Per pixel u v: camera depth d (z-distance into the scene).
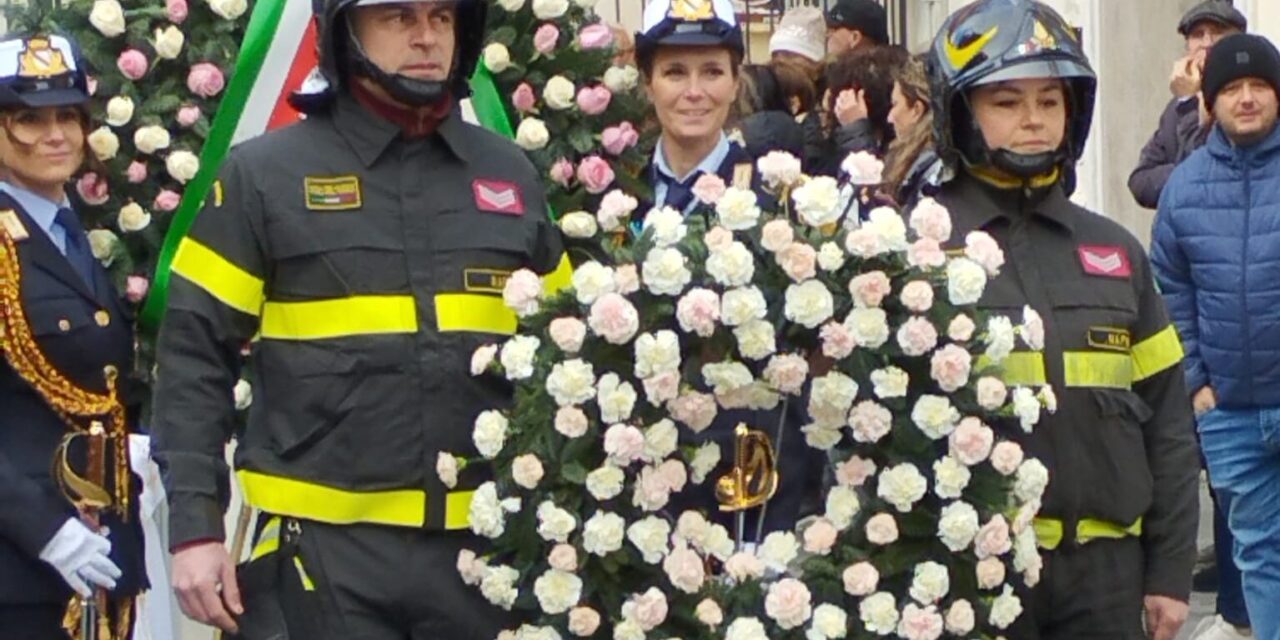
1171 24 12.14
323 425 4.74
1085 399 4.96
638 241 4.71
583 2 6.11
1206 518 9.84
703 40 5.70
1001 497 4.73
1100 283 5.05
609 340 4.63
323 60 4.83
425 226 4.82
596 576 4.72
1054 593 4.97
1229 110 6.99
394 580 4.74
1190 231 7.11
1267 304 6.98
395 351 4.74
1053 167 5.07
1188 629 8.30
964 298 4.67
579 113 6.07
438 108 4.86
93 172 5.92
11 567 5.52
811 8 8.62
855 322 4.64
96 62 5.93
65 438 5.58
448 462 4.73
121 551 5.69
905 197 6.00
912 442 4.70
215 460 4.78
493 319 4.83
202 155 5.93
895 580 4.76
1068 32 5.04
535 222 4.95
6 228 5.54
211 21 6.01
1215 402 7.14
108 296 5.74
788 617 4.63
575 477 4.66
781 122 6.46
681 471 4.71
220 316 4.78
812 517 4.82
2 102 5.54
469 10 4.96
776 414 4.86
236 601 4.75
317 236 4.76
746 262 4.62
